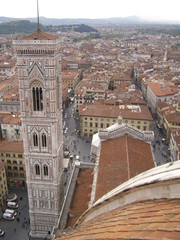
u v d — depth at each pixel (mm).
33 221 104438
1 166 123500
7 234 106875
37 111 89125
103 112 192125
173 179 21078
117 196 28969
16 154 131500
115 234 18844
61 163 103875
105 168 74062
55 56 84312
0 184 120312
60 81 94500
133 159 76125
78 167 97125
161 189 22938
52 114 88438
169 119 184750
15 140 160875
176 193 21562
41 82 85188
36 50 81500
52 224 104000
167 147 179250
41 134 91812
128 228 19094
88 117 191000
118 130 93688
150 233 16625
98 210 33562
